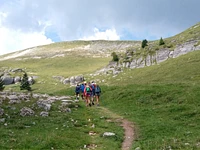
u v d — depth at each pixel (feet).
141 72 255.91
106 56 543.80
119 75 281.13
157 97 124.57
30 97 122.01
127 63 318.24
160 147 59.36
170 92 126.11
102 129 78.38
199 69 196.34
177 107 102.37
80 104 126.00
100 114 103.86
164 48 309.22
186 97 114.42
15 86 333.01
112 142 65.62
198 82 154.40
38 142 57.82
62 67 436.76
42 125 74.08
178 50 289.33
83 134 70.64
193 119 87.20
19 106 94.89
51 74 377.91
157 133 74.28
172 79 189.47
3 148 52.70
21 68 439.22
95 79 298.56
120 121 91.66
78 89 145.69
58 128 72.33
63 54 575.79
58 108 102.17
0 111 81.25
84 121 87.15
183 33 354.54
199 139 63.26
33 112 88.07
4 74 387.55
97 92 130.52
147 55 313.73
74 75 347.36
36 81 345.51
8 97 111.96
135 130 79.30
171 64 240.12
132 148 61.57
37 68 437.58
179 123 84.23
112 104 130.31
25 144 56.08
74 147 58.95
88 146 61.93
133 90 143.13
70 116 91.45
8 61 522.47
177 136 69.00
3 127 68.28
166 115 97.09
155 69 245.04
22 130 67.21
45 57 551.18
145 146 61.77
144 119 93.71
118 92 147.54
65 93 186.09
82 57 527.81
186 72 197.47
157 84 152.66
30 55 596.70
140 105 120.16
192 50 274.77
